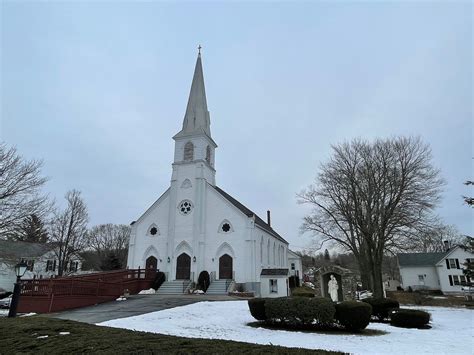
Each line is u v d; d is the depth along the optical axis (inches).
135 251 1579.7
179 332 517.3
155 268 1507.1
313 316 551.2
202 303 936.3
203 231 1477.6
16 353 312.0
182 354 281.3
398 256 2314.2
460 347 436.8
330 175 1244.5
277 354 277.3
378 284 1075.3
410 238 1113.4
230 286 1342.3
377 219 1112.2
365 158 1179.9
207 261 1449.3
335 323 558.3
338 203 1249.4
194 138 1638.8
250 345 317.1
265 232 1715.1
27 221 1019.9
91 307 878.4
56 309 825.5
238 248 1423.5
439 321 751.7
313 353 281.6
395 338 502.3
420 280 2176.4
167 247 1501.0
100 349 305.1
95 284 963.3
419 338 509.4
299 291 1771.7
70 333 384.8
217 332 523.2
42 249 1700.3
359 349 407.8
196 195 1526.8
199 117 1721.2
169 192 1600.6
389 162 1128.8
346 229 1294.3
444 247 2313.0
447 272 2068.2
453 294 1942.7
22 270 602.9
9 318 525.0
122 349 300.2
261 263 1551.4
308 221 1347.2
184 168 1598.2
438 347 435.5
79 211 1690.5
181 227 1515.7
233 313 750.5
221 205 1507.1
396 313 655.1
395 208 1109.7
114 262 2121.1
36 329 410.9
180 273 1460.4
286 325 580.1
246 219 1449.3
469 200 943.7
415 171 1104.2
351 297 1016.2
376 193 1118.4
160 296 1154.7
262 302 611.2
